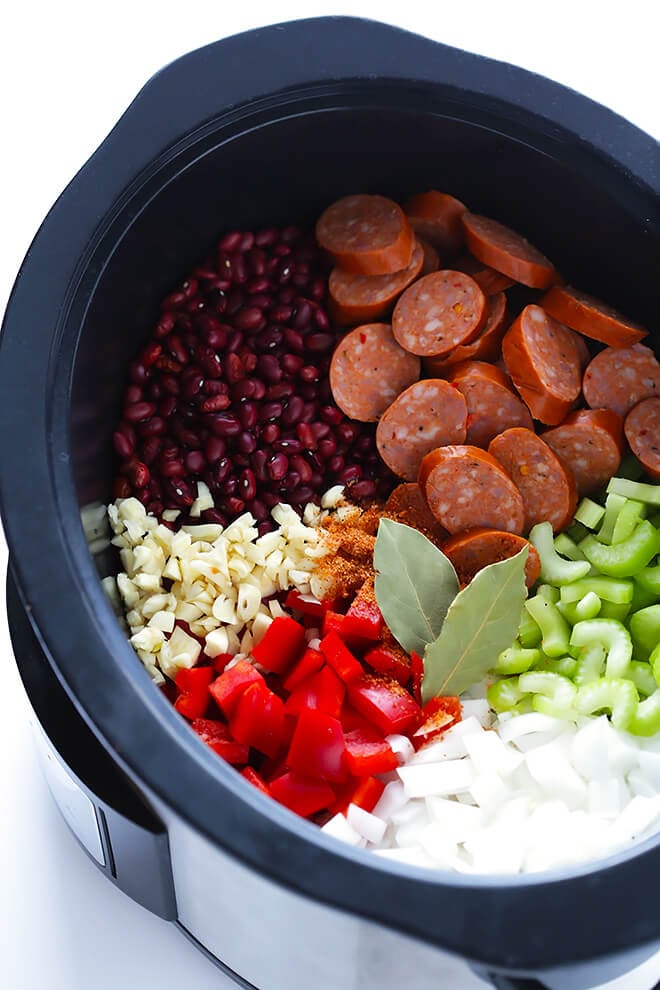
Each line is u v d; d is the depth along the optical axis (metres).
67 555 0.47
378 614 0.53
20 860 0.56
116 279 0.53
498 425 0.58
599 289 0.59
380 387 0.58
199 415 0.57
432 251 0.59
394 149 0.57
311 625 0.56
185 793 0.44
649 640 0.54
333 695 0.52
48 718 0.50
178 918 0.54
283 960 0.50
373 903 0.42
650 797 0.51
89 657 0.45
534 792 0.52
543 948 0.42
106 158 0.52
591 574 0.56
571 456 0.58
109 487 0.56
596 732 0.51
